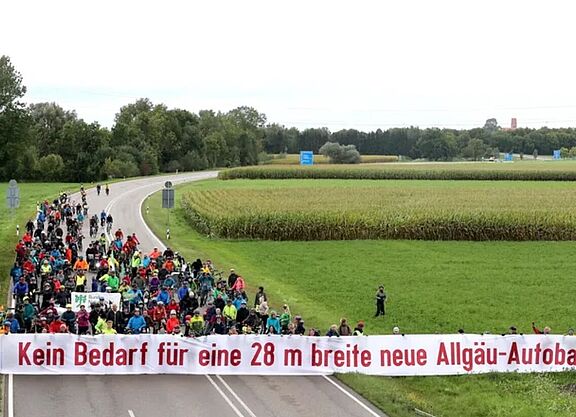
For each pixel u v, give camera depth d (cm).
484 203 9125
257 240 7681
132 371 3188
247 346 3247
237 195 10238
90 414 2684
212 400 2903
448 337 3366
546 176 15938
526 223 7869
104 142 17562
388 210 8188
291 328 3512
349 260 6488
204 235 7888
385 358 3322
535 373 3419
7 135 16725
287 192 10869
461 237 7919
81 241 6172
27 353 3116
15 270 4266
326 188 11962
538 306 4822
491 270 6066
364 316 4500
